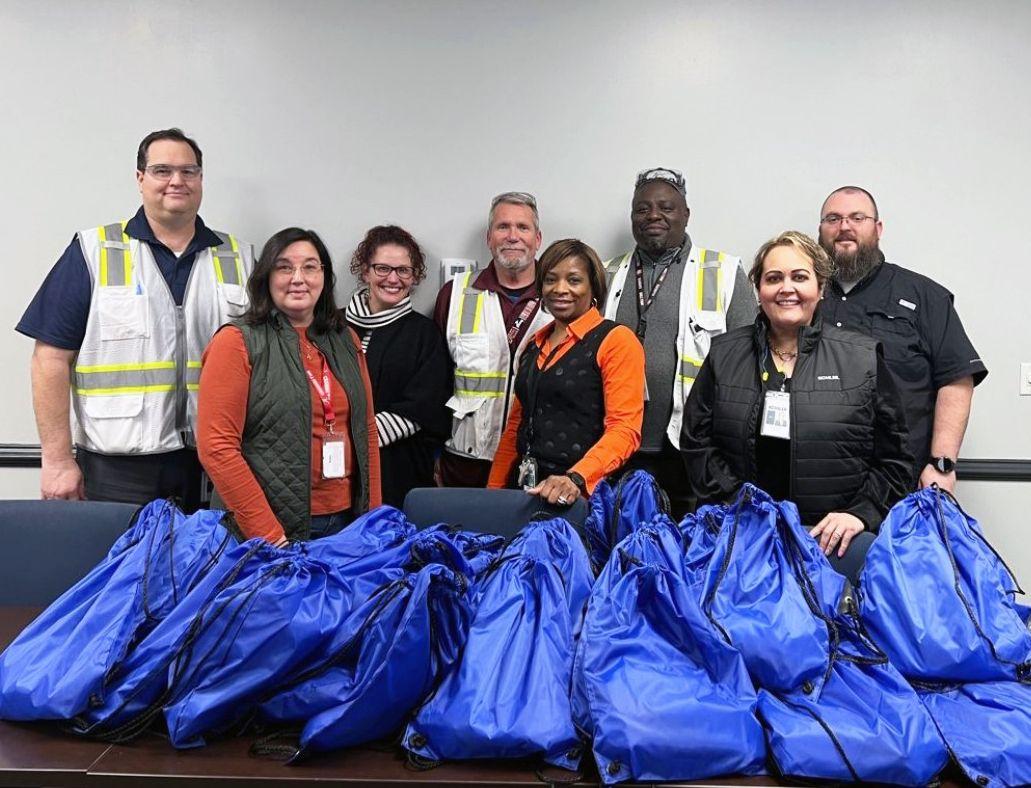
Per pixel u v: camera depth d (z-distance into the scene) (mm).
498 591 1605
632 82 3234
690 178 3264
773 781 1396
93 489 2734
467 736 1402
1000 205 3283
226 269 2770
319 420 2195
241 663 1440
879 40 3229
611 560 1608
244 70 3189
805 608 1592
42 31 3137
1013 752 1419
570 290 2457
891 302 2943
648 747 1364
